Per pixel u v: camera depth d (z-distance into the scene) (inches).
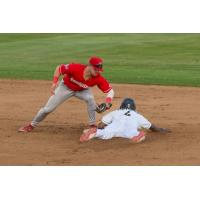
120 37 3558.1
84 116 1574.8
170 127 1428.4
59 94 1347.2
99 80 1310.3
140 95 1873.8
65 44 3294.8
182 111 1624.0
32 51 3034.0
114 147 1259.8
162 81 2128.4
